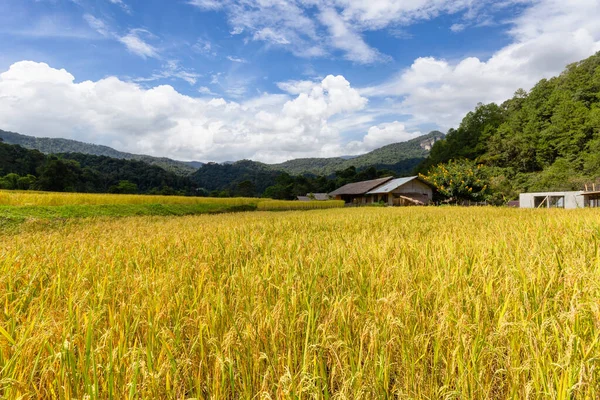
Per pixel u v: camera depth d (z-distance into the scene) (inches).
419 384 72.7
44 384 73.7
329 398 73.7
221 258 187.6
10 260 171.5
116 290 126.6
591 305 87.7
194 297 110.8
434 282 125.9
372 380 71.3
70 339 81.8
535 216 422.3
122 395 70.9
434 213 638.5
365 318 95.7
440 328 83.4
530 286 113.7
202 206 1261.1
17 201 867.4
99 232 382.0
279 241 242.5
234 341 81.8
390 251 187.9
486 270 129.5
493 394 75.4
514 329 81.8
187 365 77.4
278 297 117.5
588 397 62.7
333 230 348.2
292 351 86.3
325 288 123.3
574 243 182.5
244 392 70.9
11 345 80.5
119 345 80.1
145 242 244.2
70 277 144.3
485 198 1651.1
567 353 68.5
